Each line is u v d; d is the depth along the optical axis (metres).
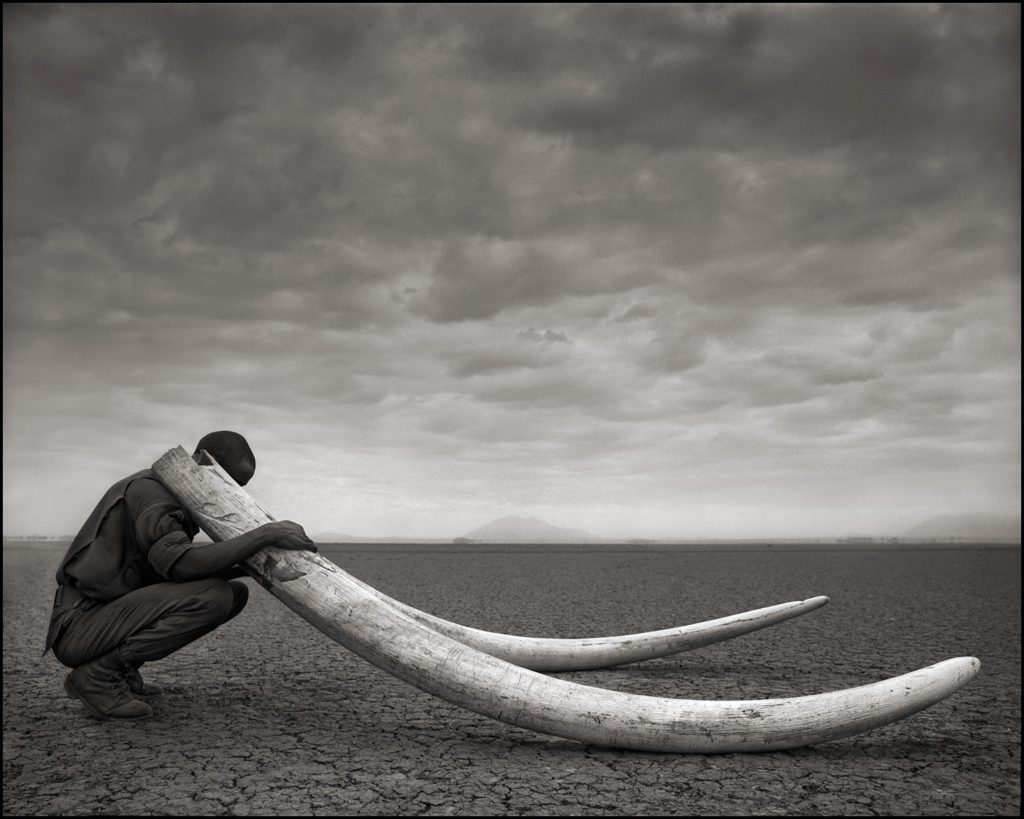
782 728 3.39
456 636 4.90
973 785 3.09
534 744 3.57
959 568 17.88
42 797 2.87
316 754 3.38
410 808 2.78
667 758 3.38
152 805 2.79
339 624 3.68
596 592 10.84
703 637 5.14
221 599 3.81
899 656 5.92
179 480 3.99
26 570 16.53
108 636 3.77
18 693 4.58
